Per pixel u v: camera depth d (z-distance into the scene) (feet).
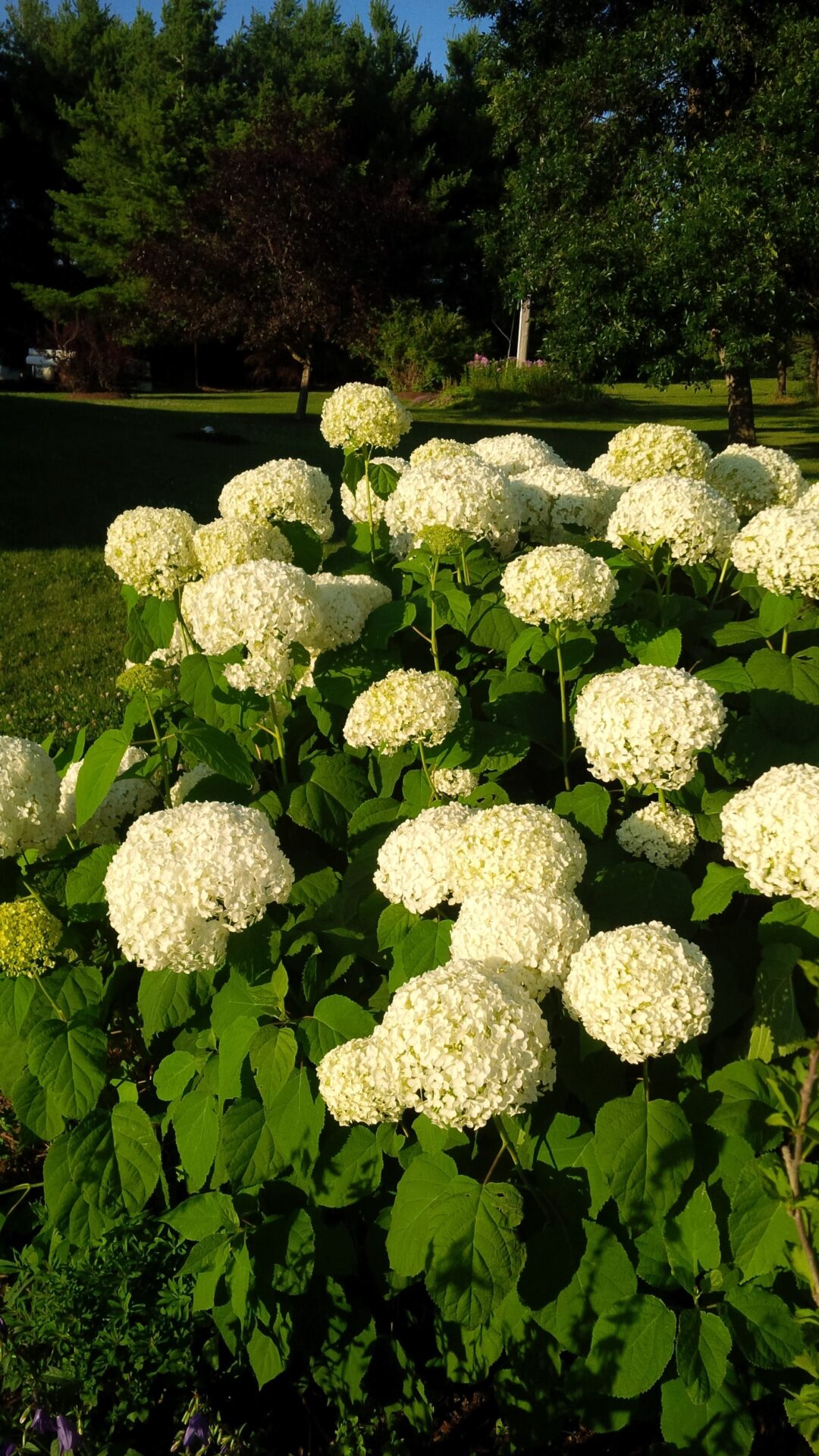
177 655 12.28
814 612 10.95
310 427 83.66
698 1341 7.25
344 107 130.00
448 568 13.17
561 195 67.51
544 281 69.72
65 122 144.46
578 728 9.04
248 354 146.30
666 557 11.79
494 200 141.38
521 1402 8.18
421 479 11.55
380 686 9.43
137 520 11.43
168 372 145.69
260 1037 8.01
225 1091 8.02
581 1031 7.93
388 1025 6.88
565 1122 7.88
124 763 11.54
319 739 11.76
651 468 13.20
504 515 11.71
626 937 7.21
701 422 93.20
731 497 13.35
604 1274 7.50
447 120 141.38
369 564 13.61
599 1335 7.38
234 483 12.47
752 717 10.00
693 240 58.08
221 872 7.76
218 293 92.94
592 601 10.01
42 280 150.20
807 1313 5.82
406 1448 8.19
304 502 12.34
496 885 7.88
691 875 9.86
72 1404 7.56
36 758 9.34
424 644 12.49
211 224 96.27
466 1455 8.42
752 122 61.36
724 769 9.93
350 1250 8.21
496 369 117.60
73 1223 8.36
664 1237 7.55
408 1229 7.32
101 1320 7.80
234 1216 8.03
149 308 109.50
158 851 7.84
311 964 8.57
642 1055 6.99
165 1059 9.00
